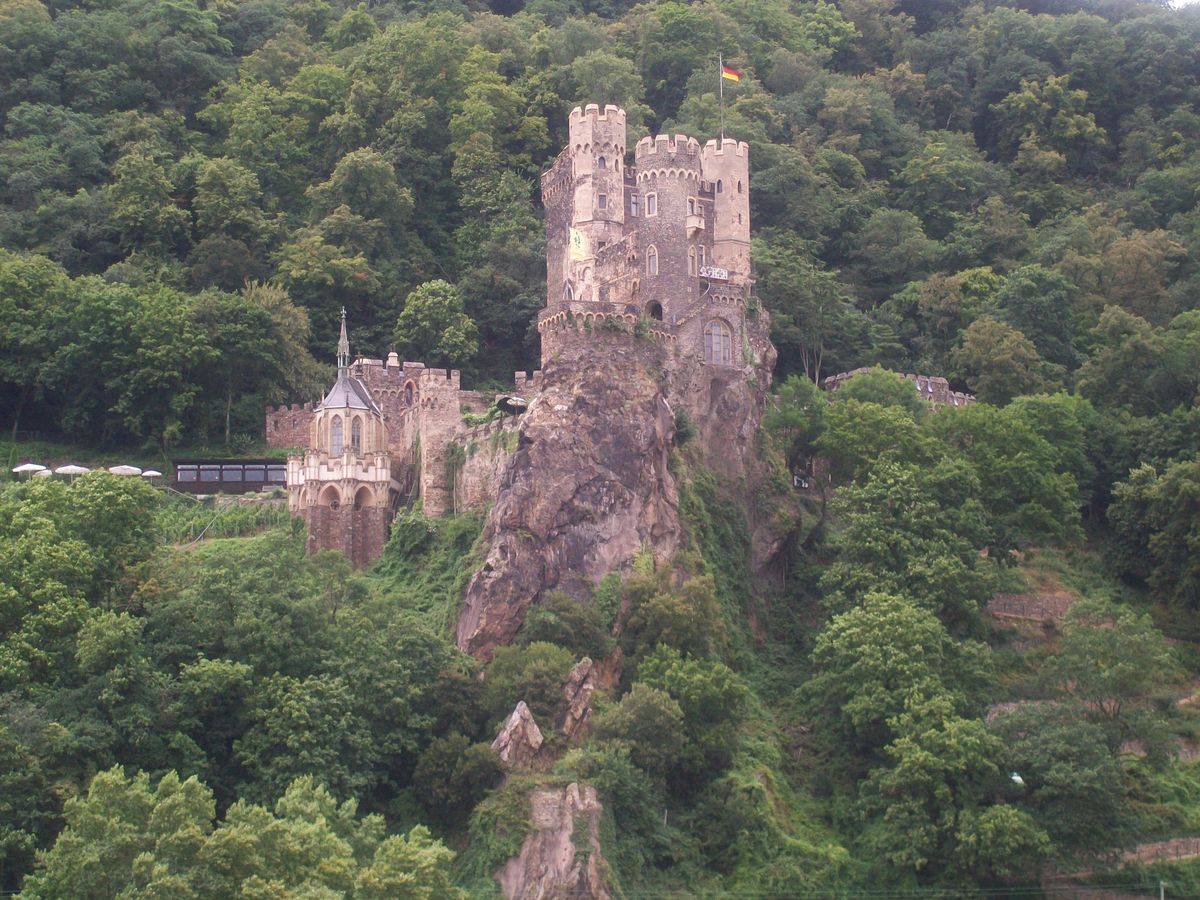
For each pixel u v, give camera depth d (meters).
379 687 135.88
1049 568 181.25
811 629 164.62
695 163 178.38
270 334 190.62
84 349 184.25
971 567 159.12
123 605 140.62
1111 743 146.75
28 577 134.50
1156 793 148.50
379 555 163.25
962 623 156.00
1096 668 148.12
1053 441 189.38
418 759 134.75
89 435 188.75
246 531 168.50
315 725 130.62
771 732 148.38
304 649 137.38
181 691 130.75
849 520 163.12
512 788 130.62
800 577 169.62
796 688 155.50
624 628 147.75
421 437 166.75
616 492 153.12
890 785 135.88
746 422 171.75
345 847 110.50
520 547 149.50
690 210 176.62
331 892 103.00
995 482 175.88
